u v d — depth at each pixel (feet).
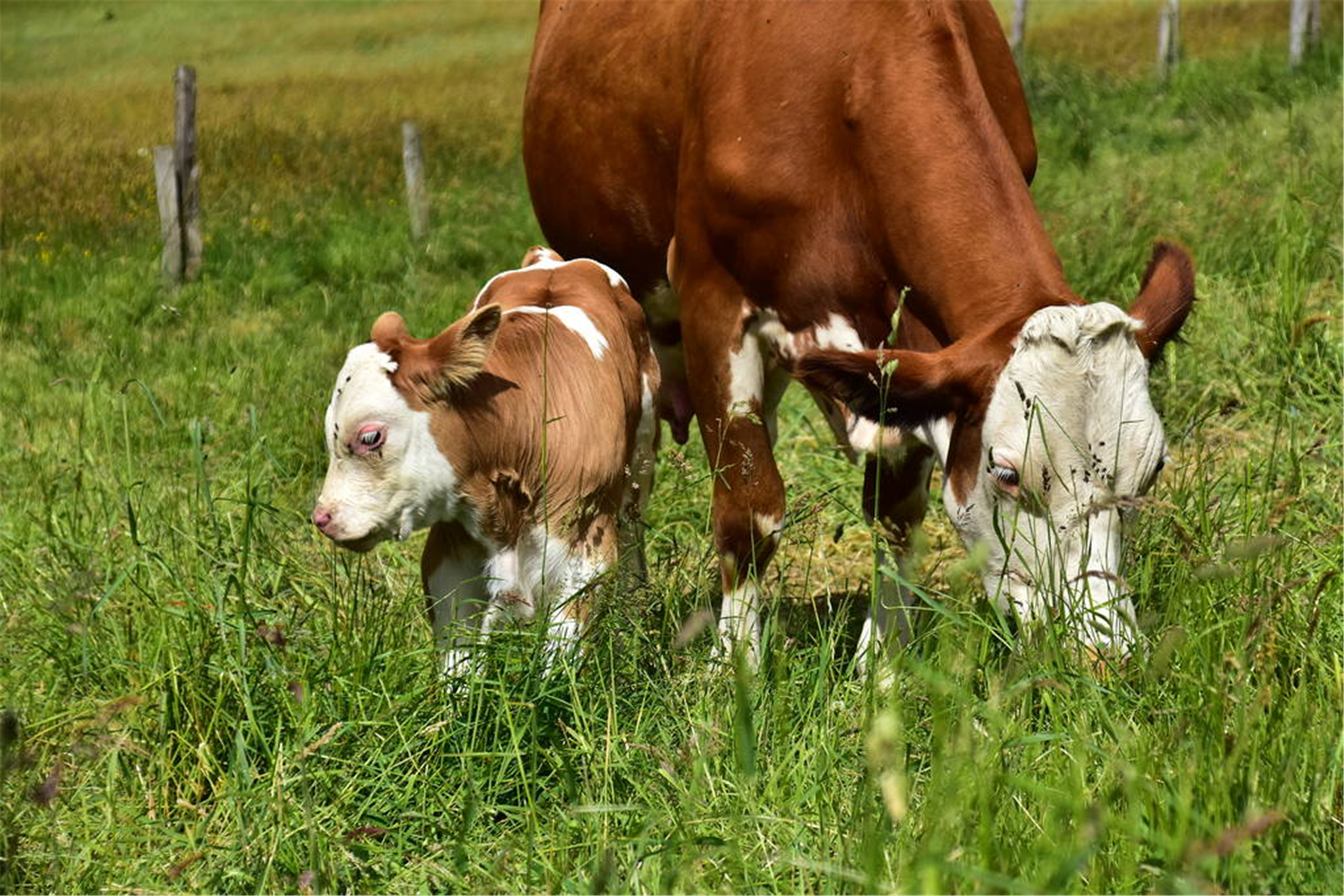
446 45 141.38
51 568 19.02
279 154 61.52
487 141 69.67
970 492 14.70
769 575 21.94
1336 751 11.85
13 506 22.44
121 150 65.05
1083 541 13.82
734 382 19.08
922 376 14.57
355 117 80.48
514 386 16.87
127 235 45.62
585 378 17.78
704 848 12.32
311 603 17.53
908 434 16.08
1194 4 112.37
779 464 26.03
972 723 12.75
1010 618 14.84
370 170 58.85
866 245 17.30
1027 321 14.20
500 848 13.34
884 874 11.33
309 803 12.56
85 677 15.93
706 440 19.67
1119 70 71.41
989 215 16.06
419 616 17.75
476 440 16.61
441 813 13.97
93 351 32.58
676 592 17.78
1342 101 47.24
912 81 16.76
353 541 16.33
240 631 14.67
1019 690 13.25
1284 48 68.49
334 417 16.35
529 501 17.15
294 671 15.39
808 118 17.60
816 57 17.56
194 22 164.04
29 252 43.57
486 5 175.32
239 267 41.06
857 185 17.28
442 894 12.90
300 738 13.75
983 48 18.31
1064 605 13.42
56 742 14.87
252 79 110.93
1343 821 11.50
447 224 47.42
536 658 15.12
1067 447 13.75
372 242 43.83
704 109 18.90
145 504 21.02
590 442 17.49
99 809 14.33
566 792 13.70
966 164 16.33
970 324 15.56
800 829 12.38
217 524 18.54
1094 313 13.87
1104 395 13.71
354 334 32.94
